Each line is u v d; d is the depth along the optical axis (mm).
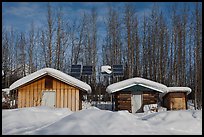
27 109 10727
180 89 24359
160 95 25812
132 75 35438
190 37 37375
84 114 8328
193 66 36531
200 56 32562
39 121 9391
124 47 38125
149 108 22109
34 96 20078
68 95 19953
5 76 35562
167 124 8266
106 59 39125
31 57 40250
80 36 39500
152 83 22344
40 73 19828
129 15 37781
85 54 38875
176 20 37781
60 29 38094
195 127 8125
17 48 40781
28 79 19844
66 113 10695
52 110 10922
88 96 34000
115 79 36531
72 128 7227
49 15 37844
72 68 30344
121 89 22297
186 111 9406
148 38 38781
